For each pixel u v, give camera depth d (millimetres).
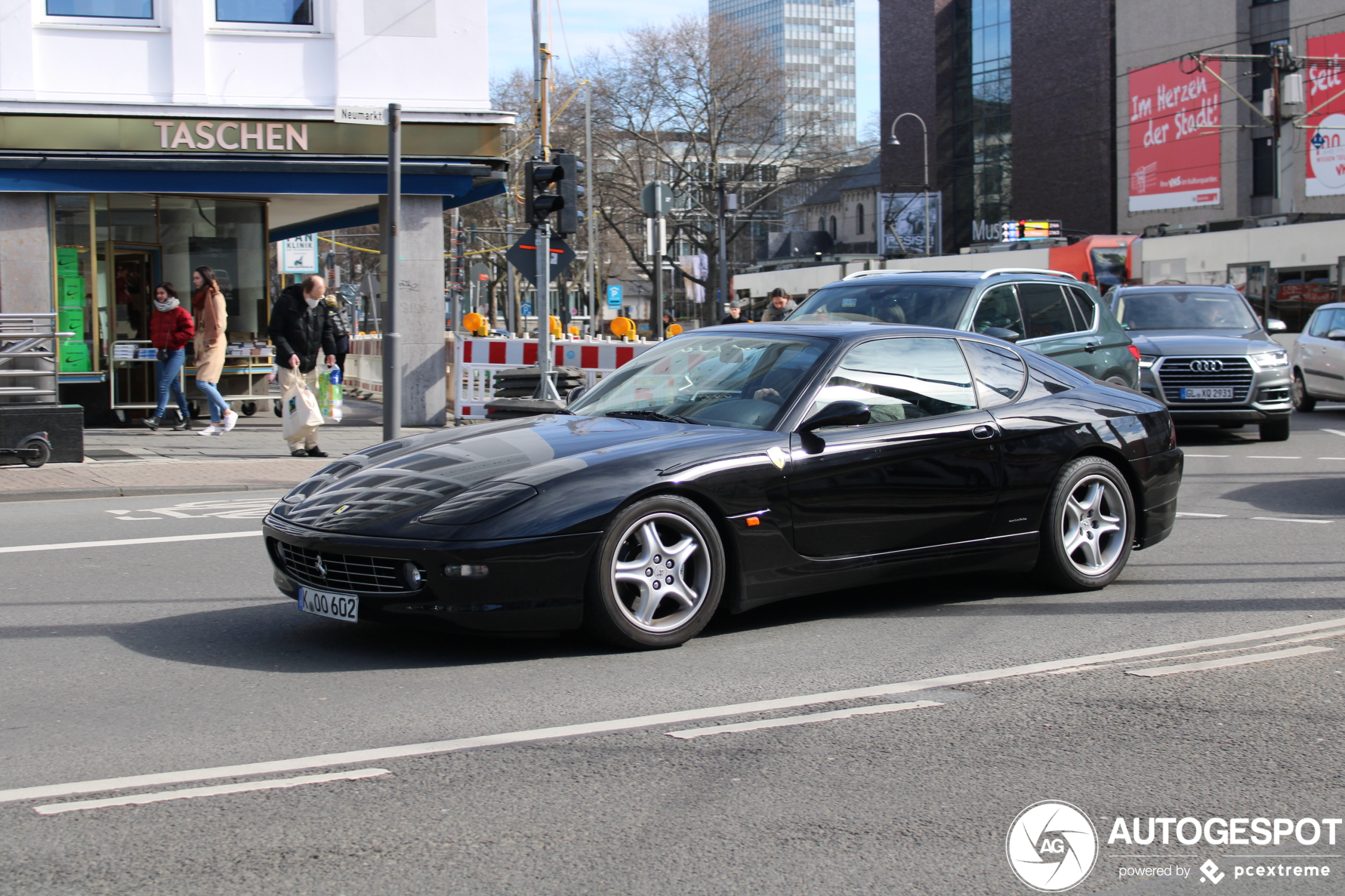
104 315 17578
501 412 6953
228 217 18719
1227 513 10102
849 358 6320
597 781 3967
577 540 5258
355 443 15219
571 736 4418
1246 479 12375
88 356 16766
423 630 5758
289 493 6023
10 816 3658
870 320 11352
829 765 4137
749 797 3850
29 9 15562
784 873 3307
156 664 5410
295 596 5590
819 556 5961
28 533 9016
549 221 14406
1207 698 4930
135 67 16078
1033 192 62094
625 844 3479
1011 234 37906
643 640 5492
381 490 5547
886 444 6148
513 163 49625
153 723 4559
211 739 4371
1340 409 22703
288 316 13242
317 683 5102
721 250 42719
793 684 5105
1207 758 4234
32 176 15453
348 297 51000
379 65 16969
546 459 5578
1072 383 7160
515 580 5164
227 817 3654
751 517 5711
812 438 5949
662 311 20734
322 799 3803
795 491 5840
